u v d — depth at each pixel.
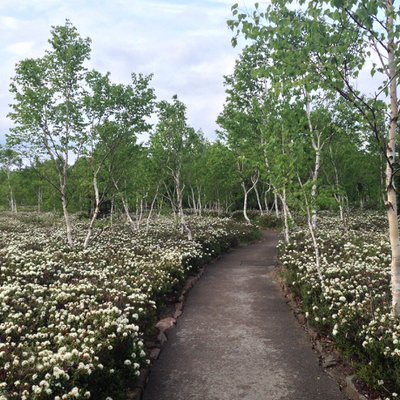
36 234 23.58
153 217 38.88
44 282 11.45
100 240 20.95
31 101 17.06
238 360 8.52
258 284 15.21
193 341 9.65
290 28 7.66
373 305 8.73
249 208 53.62
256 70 8.46
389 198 7.95
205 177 38.25
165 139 23.03
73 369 5.78
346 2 6.73
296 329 10.23
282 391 7.15
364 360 6.99
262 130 16.17
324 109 14.59
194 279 15.73
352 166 26.94
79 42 18.11
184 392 7.22
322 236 19.38
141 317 9.38
